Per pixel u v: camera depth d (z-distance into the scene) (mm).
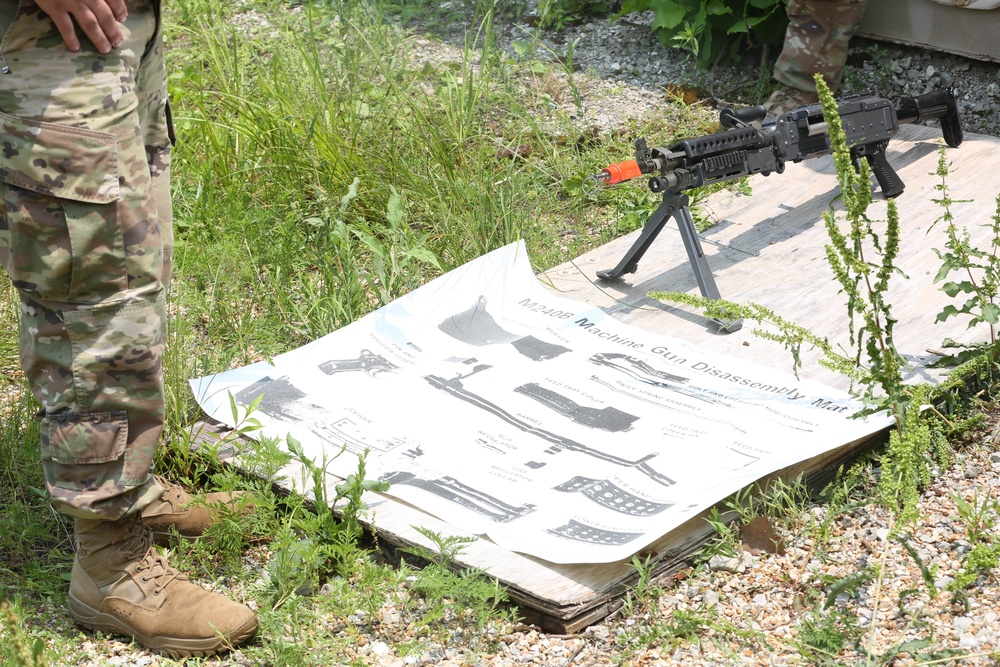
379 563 2322
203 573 2320
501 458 2506
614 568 2148
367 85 4406
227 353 3137
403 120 4207
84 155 1838
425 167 4012
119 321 1917
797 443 2447
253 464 2451
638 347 2959
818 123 3254
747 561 2209
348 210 3842
